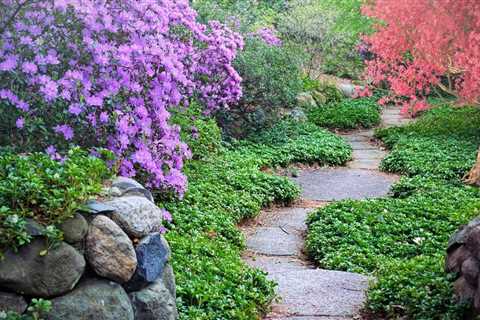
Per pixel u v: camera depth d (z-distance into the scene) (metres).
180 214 7.32
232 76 11.52
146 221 4.07
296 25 20.53
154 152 6.57
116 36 6.14
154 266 4.05
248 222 9.02
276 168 12.55
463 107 17.50
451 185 10.56
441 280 5.22
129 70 6.03
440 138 14.38
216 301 5.03
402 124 18.00
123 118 5.64
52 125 5.29
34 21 5.50
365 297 5.66
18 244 3.39
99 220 3.75
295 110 17.02
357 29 21.91
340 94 20.44
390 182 11.95
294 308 5.54
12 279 3.36
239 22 15.66
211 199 8.39
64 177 3.79
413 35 13.88
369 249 7.40
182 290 5.02
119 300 3.72
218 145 11.40
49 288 3.47
